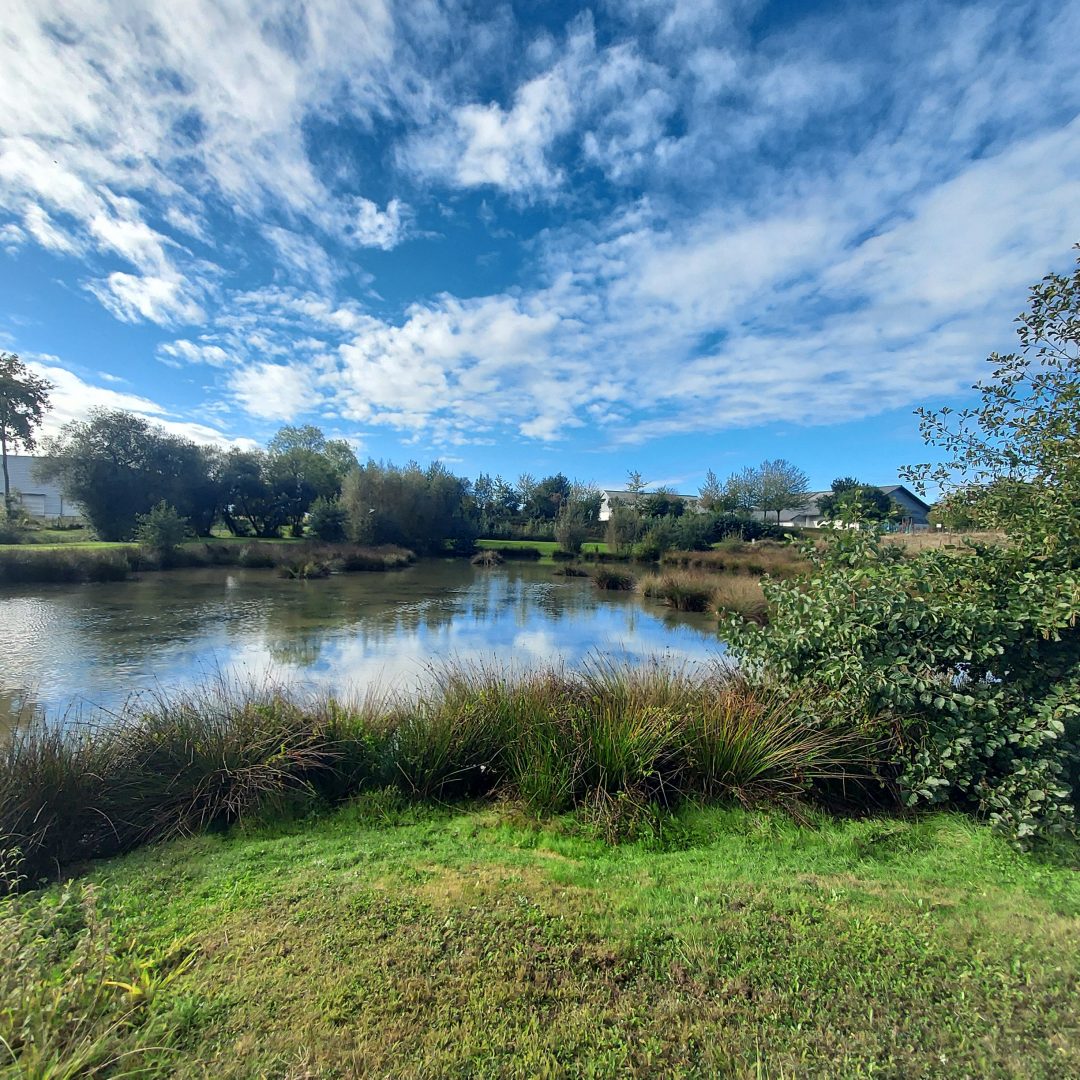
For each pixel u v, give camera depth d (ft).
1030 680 11.41
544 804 12.14
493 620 46.24
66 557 61.46
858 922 7.77
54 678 26.35
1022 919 7.86
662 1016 6.04
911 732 12.26
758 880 9.08
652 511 146.82
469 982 6.53
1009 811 10.48
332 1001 6.22
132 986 5.88
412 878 9.17
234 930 7.61
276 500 125.90
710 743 12.91
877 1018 6.02
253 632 38.55
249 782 12.08
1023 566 12.42
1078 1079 5.24
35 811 10.22
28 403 93.97
